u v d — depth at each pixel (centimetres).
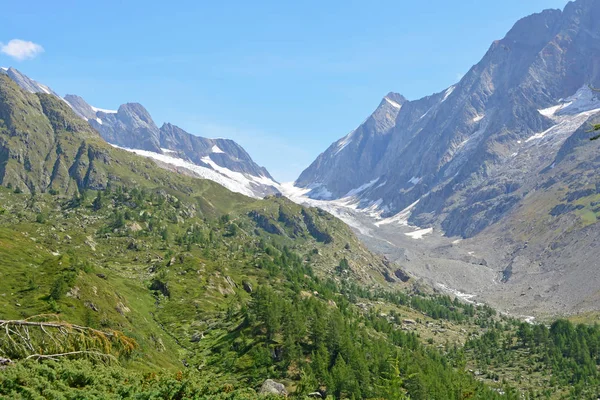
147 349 15400
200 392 5350
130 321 17112
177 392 5269
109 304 17088
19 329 3158
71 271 17725
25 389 3662
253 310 19612
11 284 15825
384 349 17488
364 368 14450
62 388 4009
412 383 14050
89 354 3362
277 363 15575
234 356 16450
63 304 15212
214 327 19938
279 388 11600
